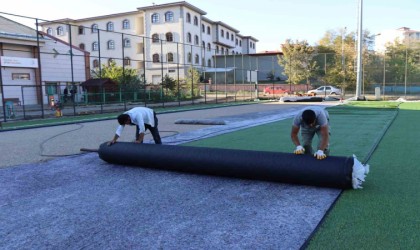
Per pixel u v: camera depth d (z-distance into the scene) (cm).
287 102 3253
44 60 3319
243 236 365
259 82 5572
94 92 3155
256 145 891
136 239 365
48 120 1814
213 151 596
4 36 2972
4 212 454
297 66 4831
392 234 352
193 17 5641
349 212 415
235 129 1230
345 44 5019
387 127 1205
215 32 6488
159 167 645
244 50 8106
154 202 478
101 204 475
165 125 1416
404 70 4006
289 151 804
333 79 3953
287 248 335
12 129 1381
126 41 5678
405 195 471
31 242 366
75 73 3597
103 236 375
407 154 743
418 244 329
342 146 844
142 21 5681
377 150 793
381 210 418
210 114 2005
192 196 500
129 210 450
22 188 559
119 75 3400
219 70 4797
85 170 668
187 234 374
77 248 349
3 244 362
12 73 3064
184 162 607
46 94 3319
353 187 500
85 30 5881
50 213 446
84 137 1131
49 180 603
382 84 3859
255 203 465
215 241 355
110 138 1098
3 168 700
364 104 2614
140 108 741
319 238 348
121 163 691
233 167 565
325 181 503
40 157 808
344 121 1429
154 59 5472
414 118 1548
